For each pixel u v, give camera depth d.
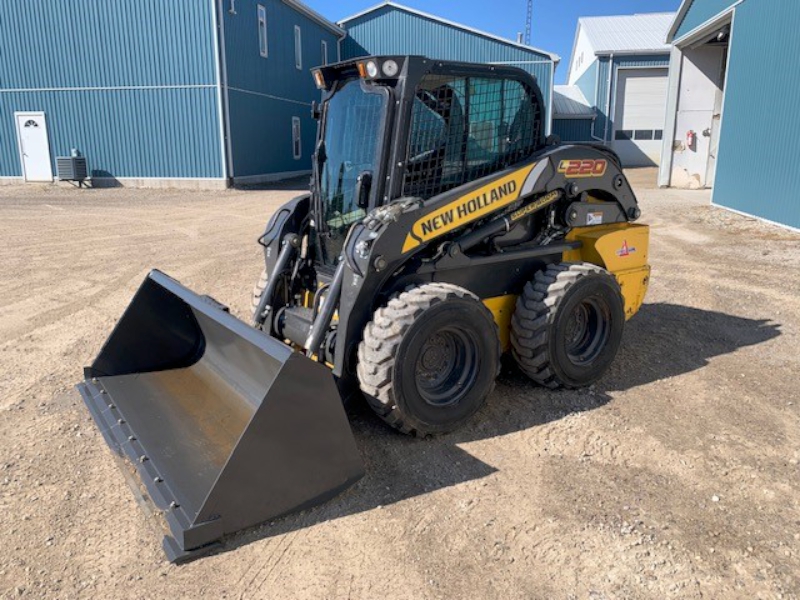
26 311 6.95
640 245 5.22
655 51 30.38
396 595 2.72
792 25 11.04
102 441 4.02
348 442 3.32
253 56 21.84
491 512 3.28
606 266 4.96
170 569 2.88
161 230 12.39
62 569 2.88
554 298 4.32
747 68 12.90
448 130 4.14
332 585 2.78
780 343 5.75
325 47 28.11
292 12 24.78
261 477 3.07
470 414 4.06
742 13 13.18
